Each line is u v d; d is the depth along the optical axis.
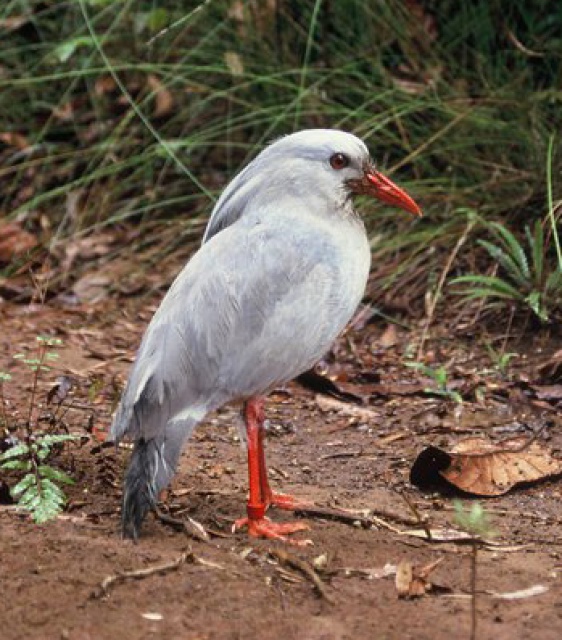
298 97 14.66
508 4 15.56
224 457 9.97
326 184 8.36
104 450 9.67
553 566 7.82
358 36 15.94
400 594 7.13
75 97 16.86
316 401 11.50
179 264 14.89
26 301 14.45
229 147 15.91
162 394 7.93
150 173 15.99
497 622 6.84
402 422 11.02
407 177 14.84
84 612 6.79
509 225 13.78
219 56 15.94
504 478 9.41
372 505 8.98
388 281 13.47
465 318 13.03
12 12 17.30
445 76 15.37
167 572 7.28
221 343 8.02
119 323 13.73
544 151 13.94
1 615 6.74
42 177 16.23
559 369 11.75
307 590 7.21
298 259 8.13
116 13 16.73
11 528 7.85
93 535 7.87
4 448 9.23
